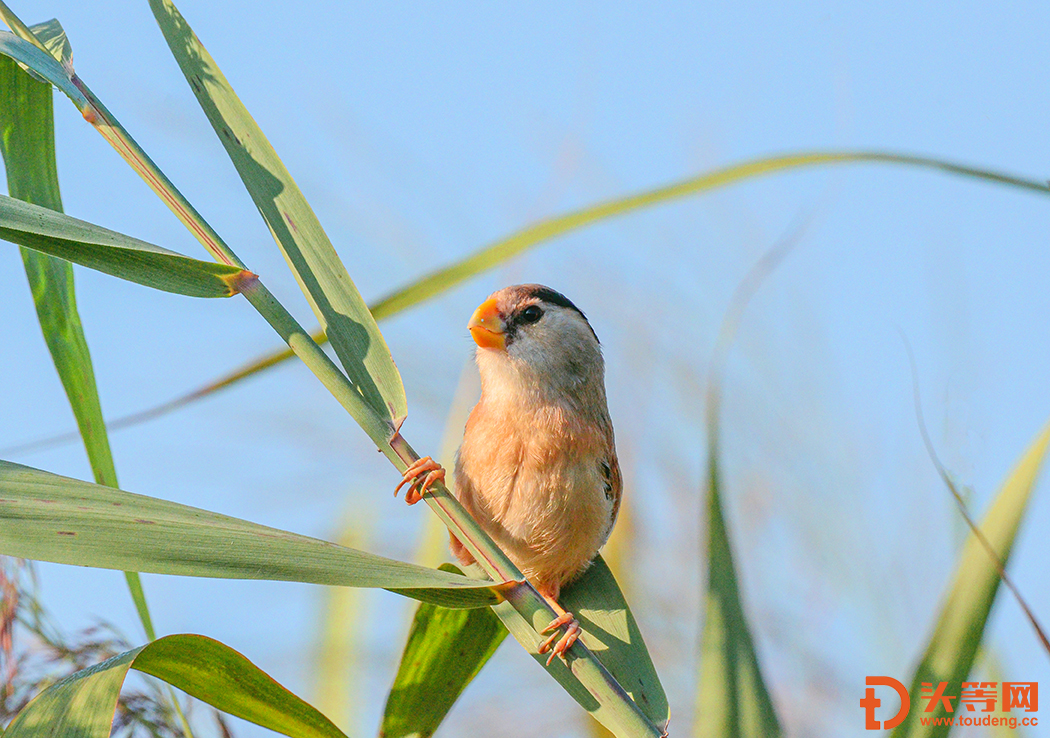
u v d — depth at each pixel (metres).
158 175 4.25
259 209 4.40
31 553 3.19
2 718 4.36
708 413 4.61
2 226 3.70
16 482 3.37
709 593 4.39
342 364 4.21
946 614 4.16
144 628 4.53
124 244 3.84
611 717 3.85
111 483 4.62
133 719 4.44
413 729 4.84
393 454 4.09
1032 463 4.18
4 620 4.48
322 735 3.91
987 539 4.16
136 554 3.29
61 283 4.71
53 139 4.81
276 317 4.11
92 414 4.63
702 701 4.22
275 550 3.45
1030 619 3.80
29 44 4.40
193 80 4.57
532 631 3.99
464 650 4.96
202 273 4.06
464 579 3.74
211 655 3.67
